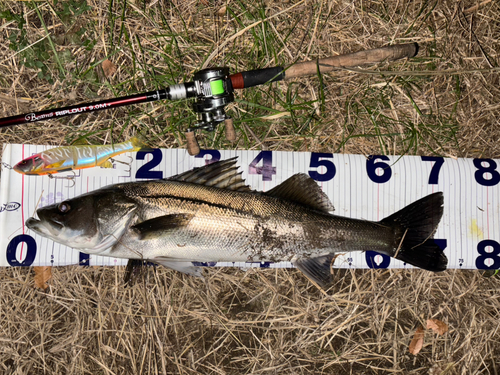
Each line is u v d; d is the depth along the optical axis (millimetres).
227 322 804
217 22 808
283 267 794
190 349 801
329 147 822
